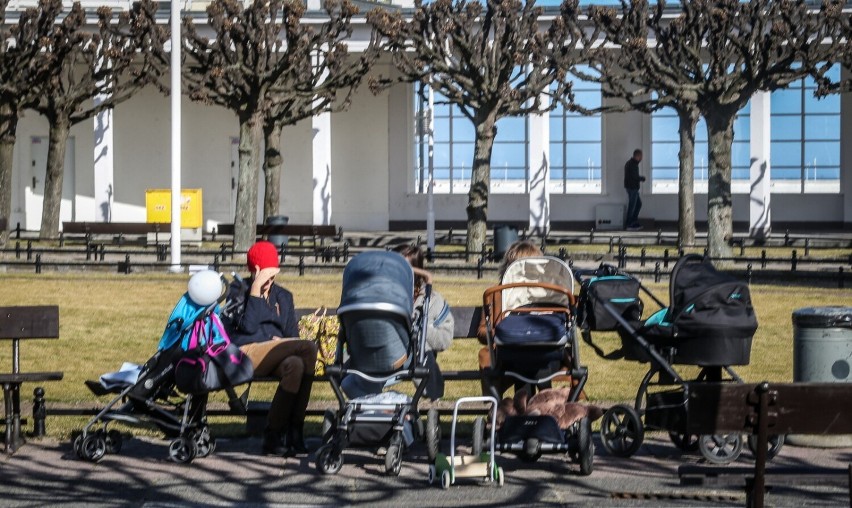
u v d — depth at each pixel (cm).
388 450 984
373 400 995
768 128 3659
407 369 1014
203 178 4381
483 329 1109
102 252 2755
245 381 1034
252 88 3066
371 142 4366
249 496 923
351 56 4106
